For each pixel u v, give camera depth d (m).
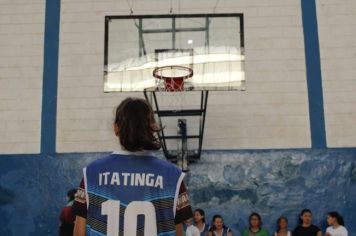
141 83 9.45
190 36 9.59
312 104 9.77
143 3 10.34
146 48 9.60
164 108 9.78
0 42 10.24
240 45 9.50
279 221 9.12
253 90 9.84
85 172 1.94
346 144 9.60
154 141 1.97
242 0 10.28
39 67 10.12
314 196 9.41
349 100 9.78
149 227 1.85
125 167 1.93
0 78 10.07
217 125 9.73
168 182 1.93
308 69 9.93
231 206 9.40
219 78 9.30
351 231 9.25
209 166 9.58
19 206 9.54
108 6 10.36
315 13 10.19
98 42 10.20
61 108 9.91
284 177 9.49
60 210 9.50
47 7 10.40
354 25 10.11
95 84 9.98
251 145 9.66
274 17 10.19
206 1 10.29
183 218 1.93
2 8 10.38
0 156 9.74
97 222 1.87
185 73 9.30
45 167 9.68
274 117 9.73
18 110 9.94
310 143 9.62
